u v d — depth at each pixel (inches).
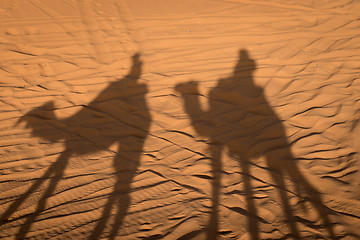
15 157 103.0
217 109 132.2
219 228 77.9
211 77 154.9
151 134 118.1
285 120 122.5
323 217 80.9
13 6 220.1
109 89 145.5
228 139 114.0
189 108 133.6
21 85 144.7
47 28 195.0
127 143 112.8
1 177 94.3
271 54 174.6
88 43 183.3
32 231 77.0
